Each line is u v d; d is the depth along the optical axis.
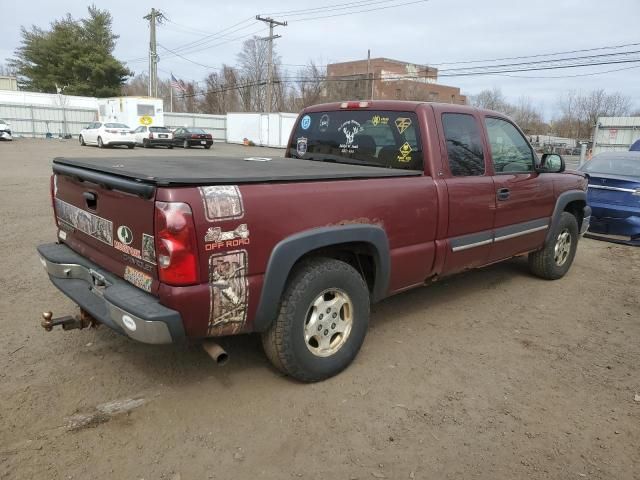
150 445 2.85
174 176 2.80
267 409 3.23
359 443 2.95
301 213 3.15
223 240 2.81
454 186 4.22
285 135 41.34
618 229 8.76
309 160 4.82
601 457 2.90
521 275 6.38
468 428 3.12
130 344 4.02
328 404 3.31
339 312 3.57
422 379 3.68
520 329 4.67
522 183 5.05
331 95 59.66
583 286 6.06
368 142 4.51
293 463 2.76
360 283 3.60
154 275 2.81
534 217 5.39
